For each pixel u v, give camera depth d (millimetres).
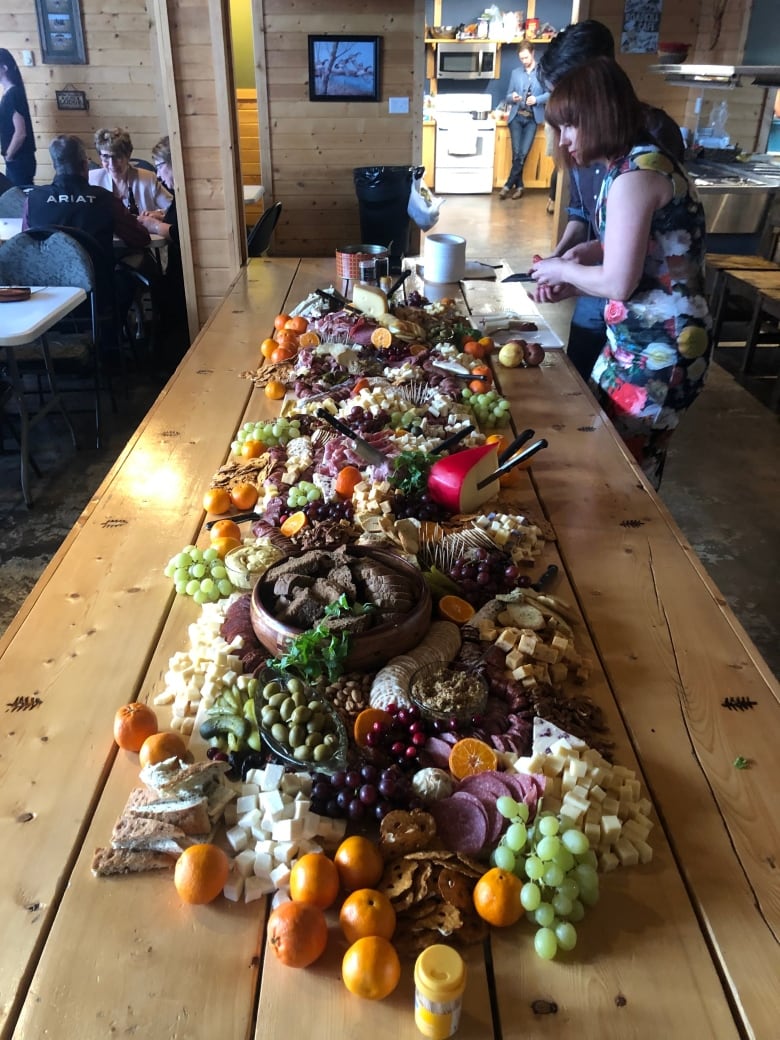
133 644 1243
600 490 1716
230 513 1620
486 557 1381
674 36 5336
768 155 5820
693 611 1330
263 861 879
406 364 2211
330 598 1152
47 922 838
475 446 1775
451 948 774
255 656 1147
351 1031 743
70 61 6016
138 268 4363
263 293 3189
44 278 3400
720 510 3256
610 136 1744
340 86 4898
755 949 811
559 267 2012
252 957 809
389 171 4691
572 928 802
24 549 2926
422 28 4766
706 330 1945
